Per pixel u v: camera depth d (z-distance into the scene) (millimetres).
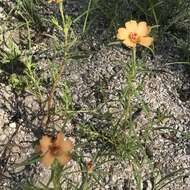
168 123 346
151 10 384
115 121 338
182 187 317
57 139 245
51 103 346
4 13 396
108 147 329
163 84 365
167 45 385
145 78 365
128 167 322
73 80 360
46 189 267
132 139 321
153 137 338
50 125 338
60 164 250
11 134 334
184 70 375
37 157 270
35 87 352
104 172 318
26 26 390
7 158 323
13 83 354
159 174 321
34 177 315
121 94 352
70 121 341
